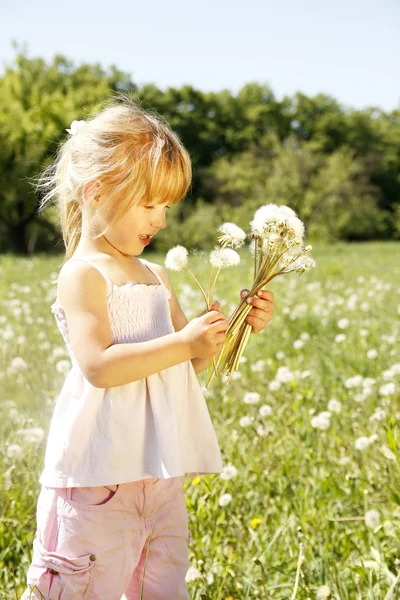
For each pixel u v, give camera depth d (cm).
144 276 213
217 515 283
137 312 203
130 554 198
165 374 203
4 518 285
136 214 198
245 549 276
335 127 7194
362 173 6400
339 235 5559
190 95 7250
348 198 5697
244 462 332
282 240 203
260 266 208
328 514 287
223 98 7450
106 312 197
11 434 351
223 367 210
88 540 192
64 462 192
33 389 471
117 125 198
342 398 429
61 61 6219
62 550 193
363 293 957
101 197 197
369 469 320
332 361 525
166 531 204
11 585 253
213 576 250
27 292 980
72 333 194
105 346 193
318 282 1117
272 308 211
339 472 324
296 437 355
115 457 190
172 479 205
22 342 602
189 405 211
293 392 443
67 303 196
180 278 1127
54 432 197
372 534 261
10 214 4050
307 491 296
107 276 199
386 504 290
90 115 221
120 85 6794
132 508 198
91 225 203
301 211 5412
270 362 528
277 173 5575
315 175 5662
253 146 6184
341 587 233
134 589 210
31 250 4272
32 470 313
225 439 360
